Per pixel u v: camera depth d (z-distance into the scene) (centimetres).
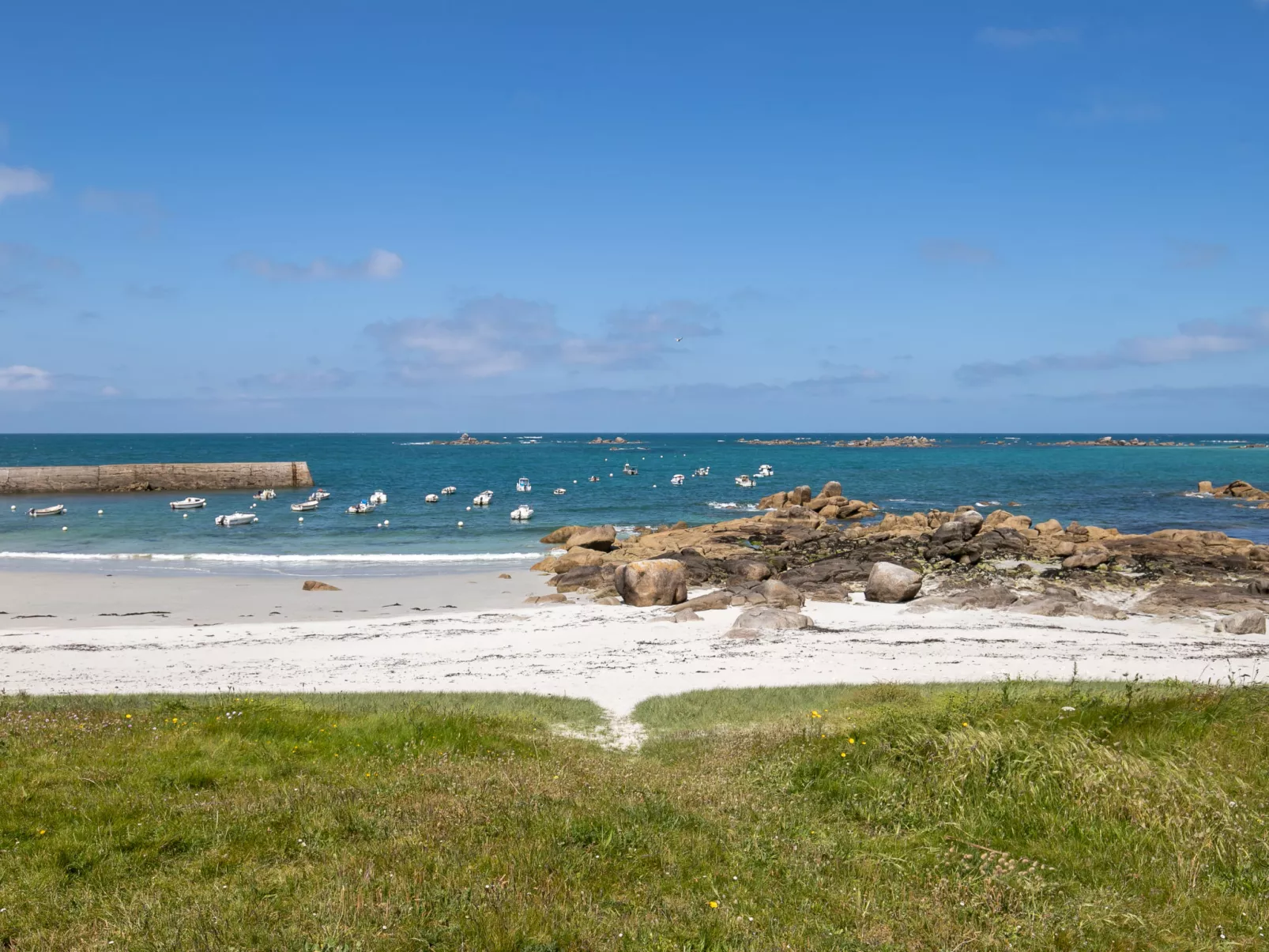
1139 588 4406
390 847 984
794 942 773
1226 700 1574
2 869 936
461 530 7050
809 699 2252
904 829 1113
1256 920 856
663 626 3569
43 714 1866
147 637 3406
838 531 6600
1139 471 14838
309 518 7800
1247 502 9350
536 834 1030
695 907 842
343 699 2289
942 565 5072
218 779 1341
